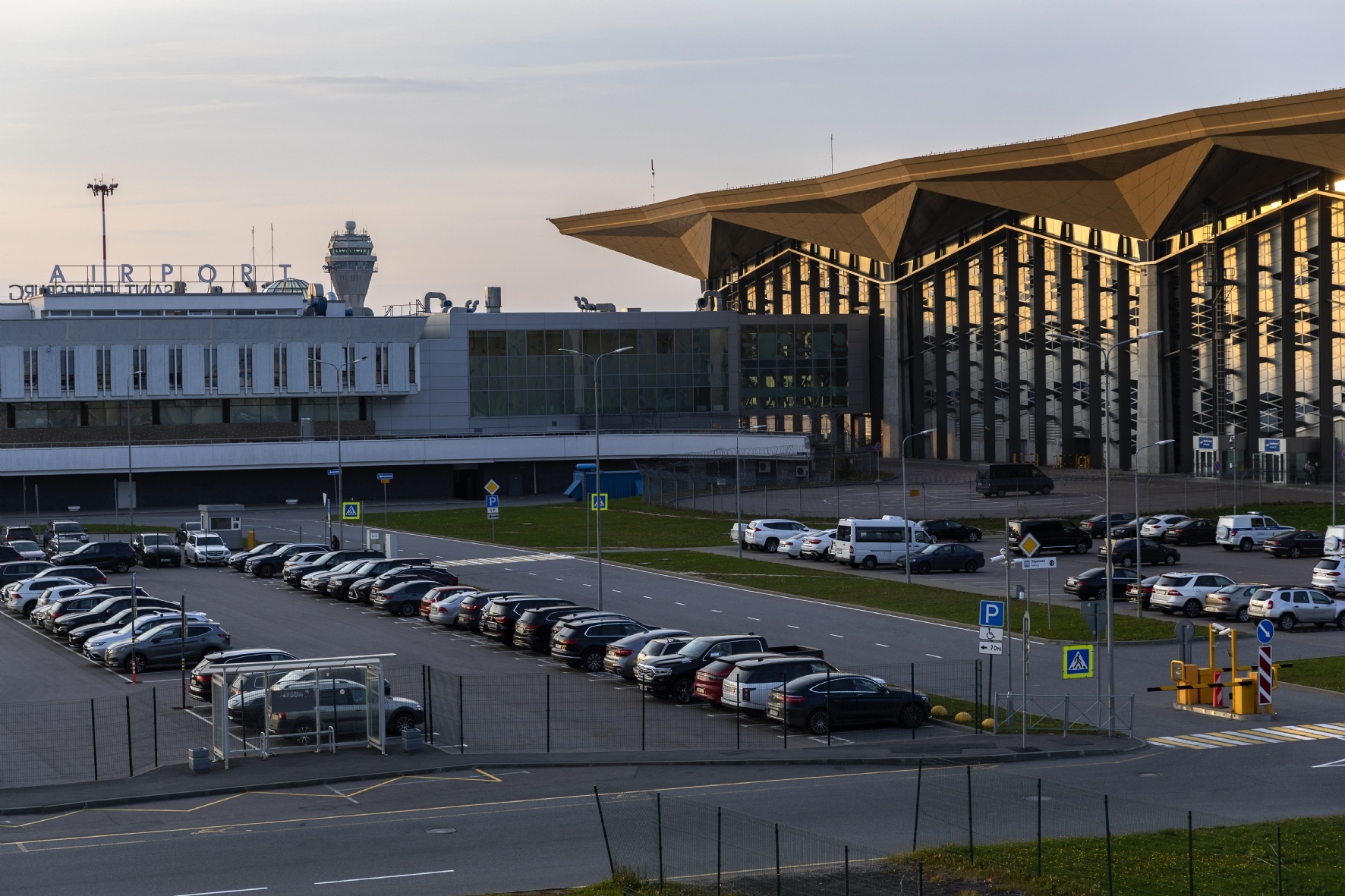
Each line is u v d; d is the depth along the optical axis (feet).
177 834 121.39
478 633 241.55
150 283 613.52
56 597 257.75
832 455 554.46
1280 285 488.44
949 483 518.37
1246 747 159.74
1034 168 520.83
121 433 549.13
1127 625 243.40
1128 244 543.80
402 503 524.11
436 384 595.47
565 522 423.23
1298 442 467.93
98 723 171.94
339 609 270.05
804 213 631.97
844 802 130.41
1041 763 151.43
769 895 97.04
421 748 155.12
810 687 164.86
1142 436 538.88
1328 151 430.20
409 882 105.60
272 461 520.42
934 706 178.19
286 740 154.30
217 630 216.54
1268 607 242.78
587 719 172.96
